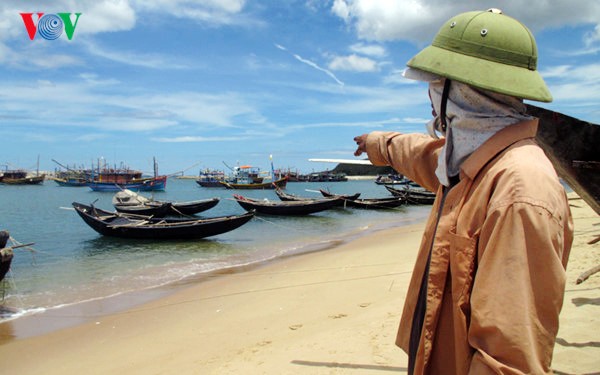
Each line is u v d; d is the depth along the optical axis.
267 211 32.41
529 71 1.52
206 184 88.19
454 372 1.51
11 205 44.62
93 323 9.01
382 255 14.86
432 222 1.77
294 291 10.27
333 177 123.62
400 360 5.03
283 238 21.98
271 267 14.34
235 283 12.03
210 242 20.48
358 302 8.52
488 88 1.48
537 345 1.24
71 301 10.70
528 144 1.47
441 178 1.69
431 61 1.61
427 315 1.56
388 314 7.06
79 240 21.05
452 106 1.61
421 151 2.25
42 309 10.04
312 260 15.18
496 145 1.48
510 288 1.27
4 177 95.94
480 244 1.39
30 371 6.80
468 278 1.44
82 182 88.12
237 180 87.50
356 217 32.38
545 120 3.70
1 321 9.23
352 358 5.26
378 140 2.52
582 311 5.52
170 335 7.89
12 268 14.82
